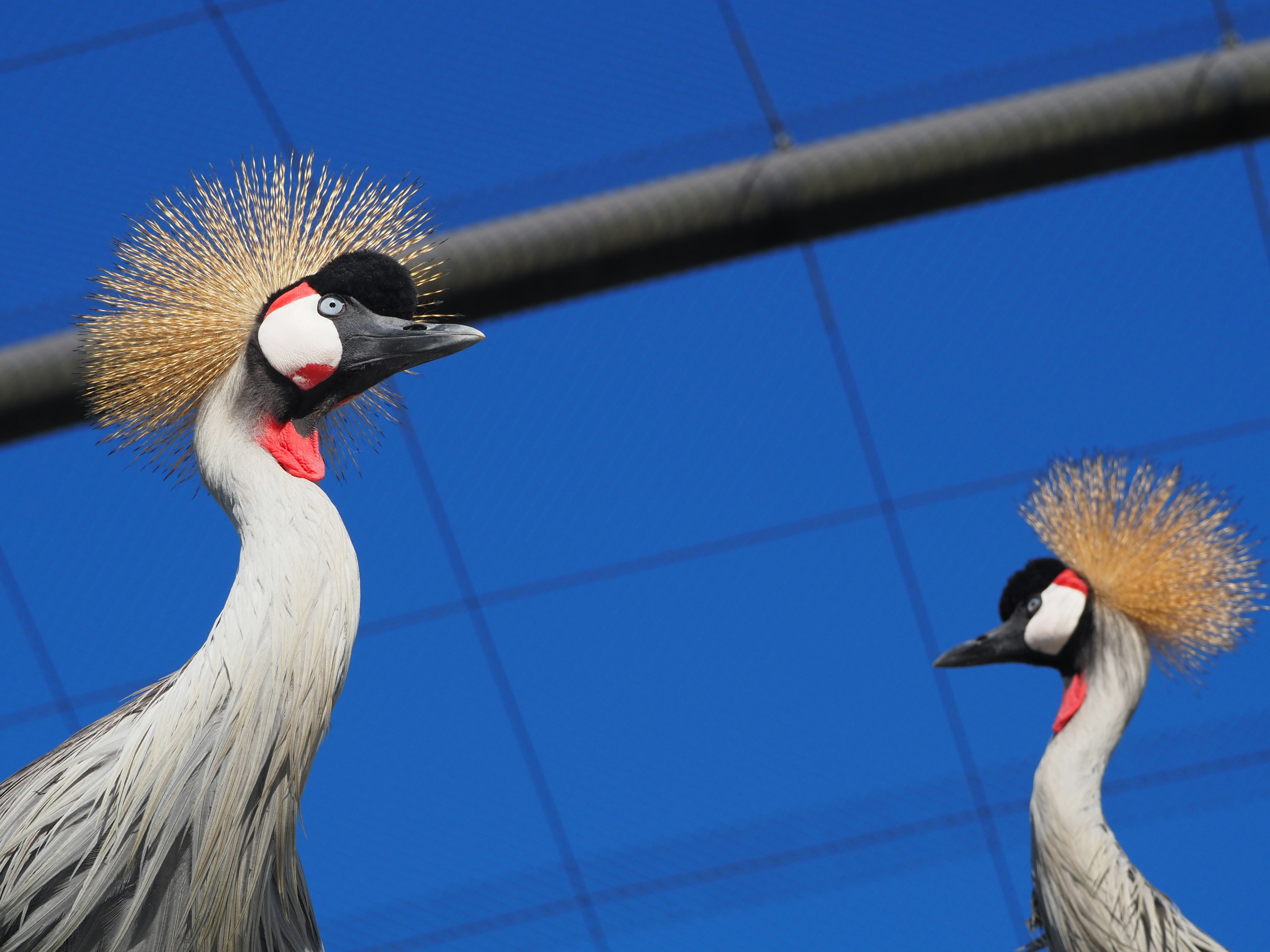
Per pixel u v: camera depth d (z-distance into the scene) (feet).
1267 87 20.66
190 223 12.88
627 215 21.38
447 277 21.33
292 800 10.85
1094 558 18.56
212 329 12.36
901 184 21.25
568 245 21.36
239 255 12.77
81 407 21.36
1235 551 18.90
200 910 10.62
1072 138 20.98
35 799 11.37
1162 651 18.45
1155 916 15.85
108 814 10.87
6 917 10.93
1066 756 17.03
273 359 12.14
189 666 10.96
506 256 21.34
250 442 11.85
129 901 10.73
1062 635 18.20
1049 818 16.53
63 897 10.89
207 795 10.62
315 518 11.29
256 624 10.80
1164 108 20.84
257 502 11.34
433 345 12.27
